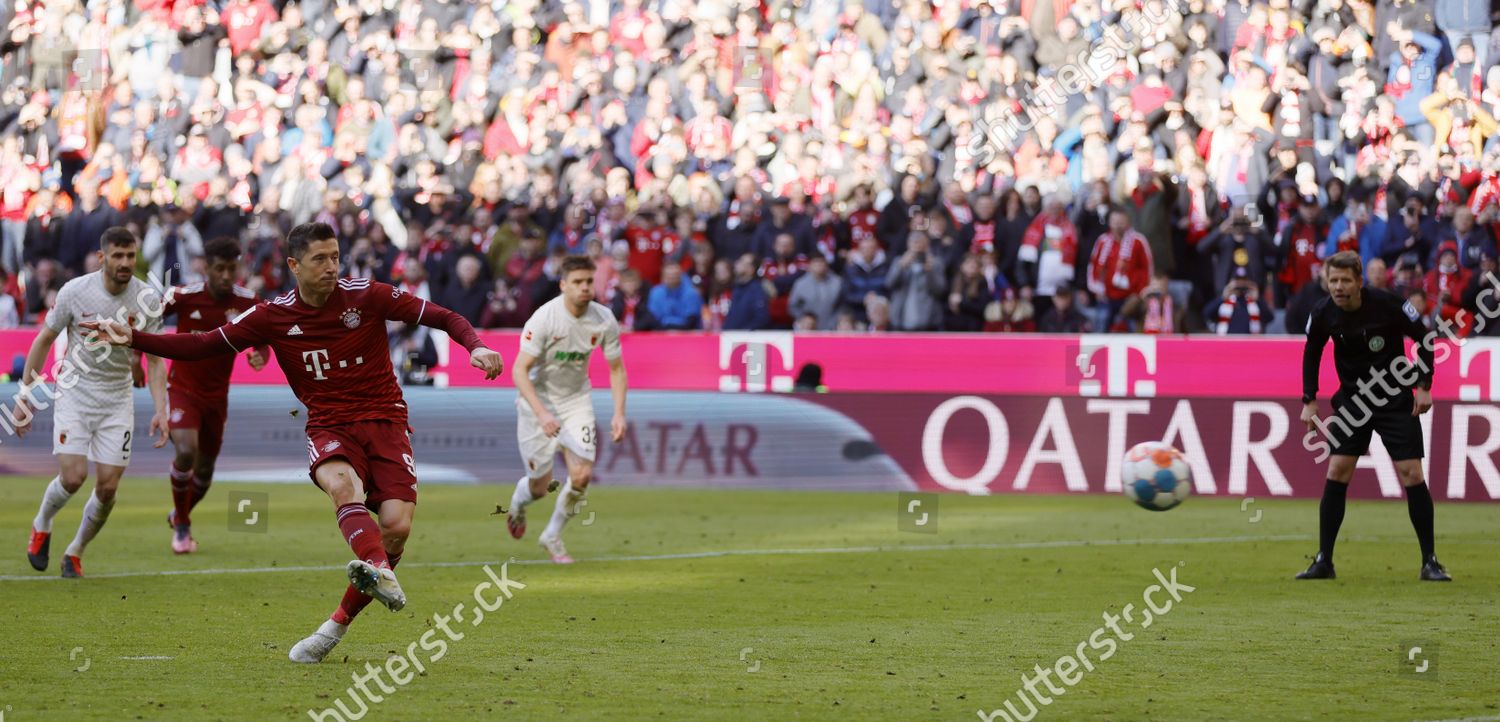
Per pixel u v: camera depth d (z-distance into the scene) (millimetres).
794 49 66562
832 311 55344
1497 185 56156
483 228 59844
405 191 65375
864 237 56719
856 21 65688
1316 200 56781
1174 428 47562
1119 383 48125
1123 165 58188
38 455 54031
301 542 36188
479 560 33094
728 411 50719
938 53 63031
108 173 69875
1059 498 47438
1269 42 59125
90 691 18422
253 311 20484
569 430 32875
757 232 57250
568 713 17391
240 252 33094
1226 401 47125
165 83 71438
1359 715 17453
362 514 19828
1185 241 56062
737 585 29078
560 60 69312
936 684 19297
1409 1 59375
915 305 54250
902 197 57562
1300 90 58469
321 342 20469
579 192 62344
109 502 29625
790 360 50562
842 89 64750
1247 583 29406
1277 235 55406
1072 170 59906
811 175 61812
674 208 59438
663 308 56250
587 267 32031
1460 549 35094
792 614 25375
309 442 20656
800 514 43094
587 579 29953
